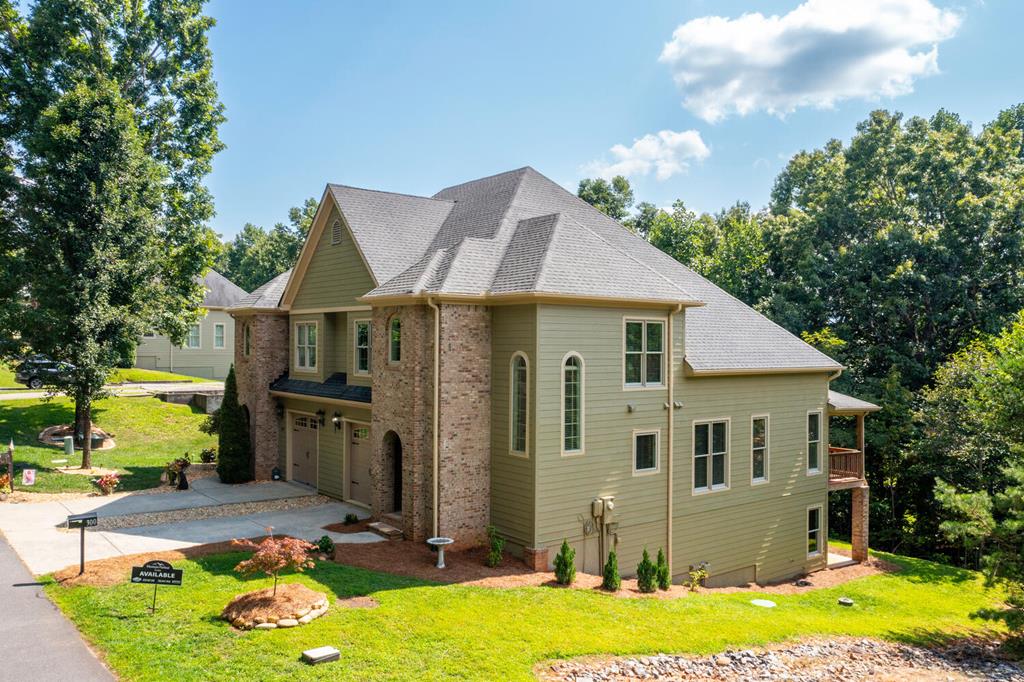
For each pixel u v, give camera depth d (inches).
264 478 1065.5
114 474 953.5
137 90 1282.0
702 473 827.4
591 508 716.0
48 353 1060.5
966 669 590.6
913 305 1432.1
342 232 923.4
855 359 1483.8
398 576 607.8
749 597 746.8
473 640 475.5
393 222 932.0
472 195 1015.0
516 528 698.8
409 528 729.6
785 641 586.6
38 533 701.9
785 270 1845.5
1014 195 1441.9
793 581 903.1
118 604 492.7
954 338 1457.9
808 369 928.3
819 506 962.1
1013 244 1382.9
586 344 712.4
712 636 556.4
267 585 540.4
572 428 704.4
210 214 1350.9
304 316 1023.6
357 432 903.1
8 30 1142.3
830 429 1240.2
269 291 1102.4
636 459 755.4
